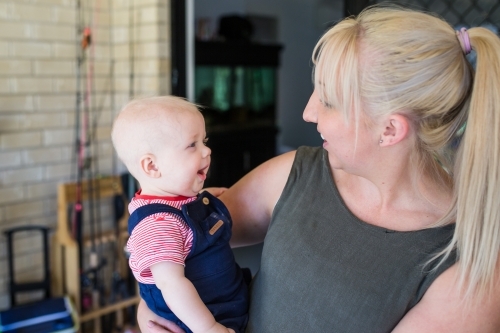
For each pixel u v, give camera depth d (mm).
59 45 2797
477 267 876
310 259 1026
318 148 1175
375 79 891
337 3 5348
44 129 2775
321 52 958
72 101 2889
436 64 882
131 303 2889
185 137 1042
